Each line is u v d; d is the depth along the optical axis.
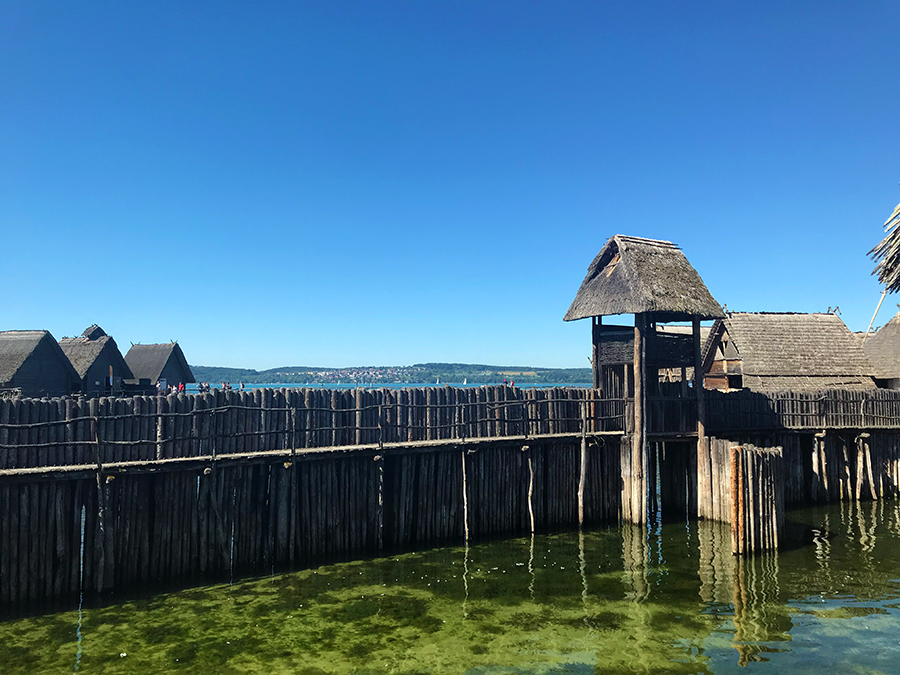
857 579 15.75
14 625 12.59
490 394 20.48
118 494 14.60
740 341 31.94
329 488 17.50
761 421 25.00
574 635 12.36
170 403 15.46
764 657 11.34
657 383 22.91
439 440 19.05
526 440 20.17
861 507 24.70
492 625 12.86
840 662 11.12
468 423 19.88
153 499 15.11
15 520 13.45
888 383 32.47
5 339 31.78
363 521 18.02
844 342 33.19
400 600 14.27
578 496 21.30
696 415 22.31
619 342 22.34
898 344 33.38
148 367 44.69
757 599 14.37
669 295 21.14
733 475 17.80
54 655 11.31
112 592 14.35
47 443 13.96
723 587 15.21
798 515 23.19
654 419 21.84
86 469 13.86
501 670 10.84
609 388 22.89
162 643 11.86
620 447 21.88
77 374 33.84
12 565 13.38
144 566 14.89
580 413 21.80
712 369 35.59
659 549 18.55
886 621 13.02
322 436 17.77
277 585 15.16
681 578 15.89
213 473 15.59
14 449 13.69
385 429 18.80
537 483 20.84
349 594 14.62
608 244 22.62
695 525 21.53
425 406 19.30
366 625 12.82
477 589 15.03
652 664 11.06
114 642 11.87
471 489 19.62
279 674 10.65
